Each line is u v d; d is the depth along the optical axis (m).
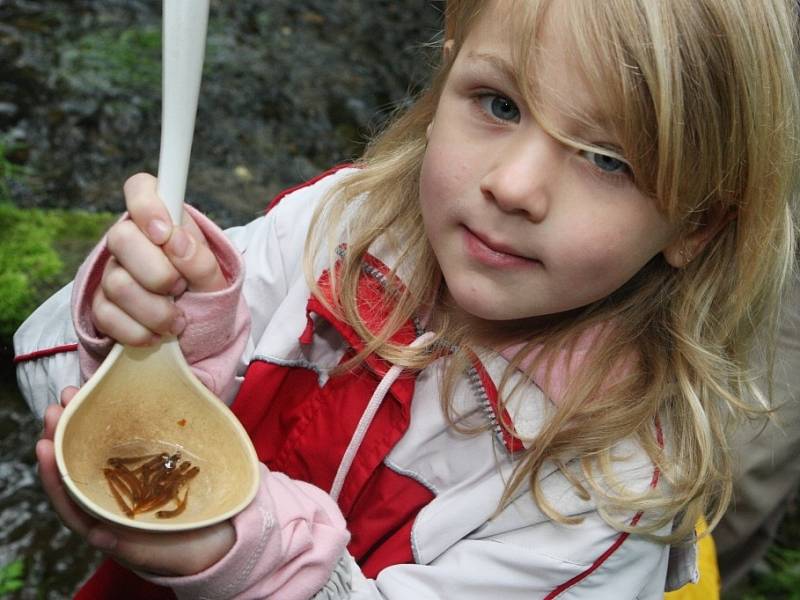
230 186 1.68
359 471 0.75
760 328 0.82
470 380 0.75
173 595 0.79
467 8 0.67
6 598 1.18
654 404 0.73
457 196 0.65
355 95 1.93
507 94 0.64
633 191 0.64
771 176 0.68
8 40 1.77
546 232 0.64
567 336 0.74
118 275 0.63
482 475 0.74
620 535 0.72
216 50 1.92
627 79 0.62
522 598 0.72
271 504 0.66
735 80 0.64
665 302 0.75
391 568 0.73
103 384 0.65
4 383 1.30
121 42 1.83
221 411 0.65
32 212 1.43
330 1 2.13
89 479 0.63
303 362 0.77
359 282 0.77
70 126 1.65
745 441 1.10
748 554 1.36
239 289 0.67
